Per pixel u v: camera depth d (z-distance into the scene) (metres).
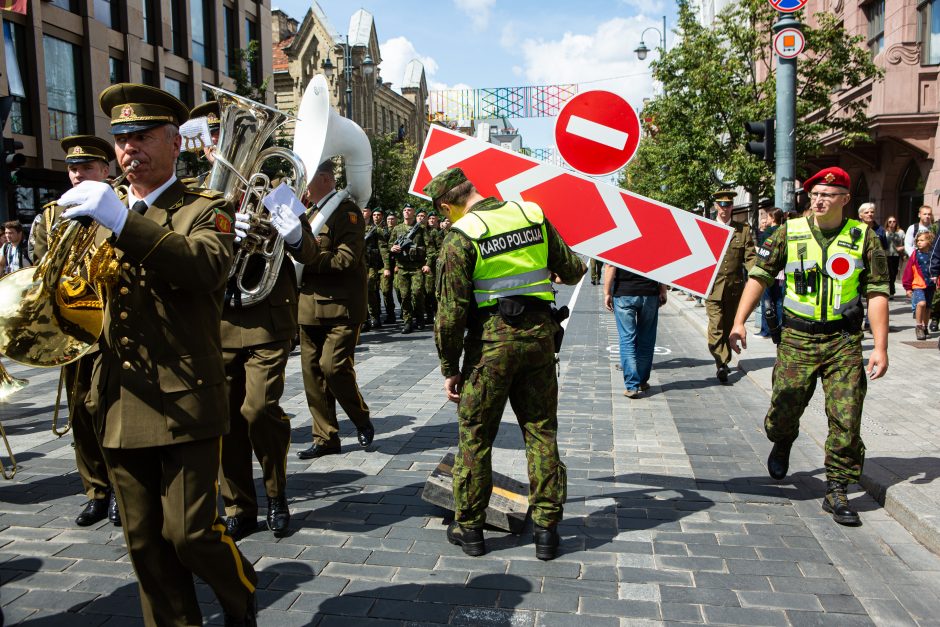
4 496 4.60
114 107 2.53
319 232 5.11
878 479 4.47
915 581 3.43
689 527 4.05
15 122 20.12
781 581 3.42
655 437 5.86
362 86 50.38
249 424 3.90
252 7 32.06
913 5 17.48
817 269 4.23
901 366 8.41
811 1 24.36
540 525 3.66
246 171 3.54
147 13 25.45
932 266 10.19
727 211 7.97
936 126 17.22
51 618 3.12
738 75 16.97
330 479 4.88
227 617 2.77
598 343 11.47
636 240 4.15
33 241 4.01
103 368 2.57
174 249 2.32
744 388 7.78
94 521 4.19
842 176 4.13
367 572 3.54
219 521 2.69
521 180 4.20
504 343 3.51
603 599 3.26
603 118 4.16
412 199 34.72
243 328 4.03
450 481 4.19
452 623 3.07
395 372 8.90
